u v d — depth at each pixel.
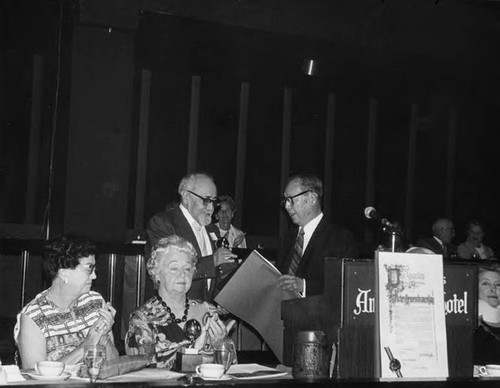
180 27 8.36
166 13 7.87
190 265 3.43
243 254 5.69
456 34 9.18
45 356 3.29
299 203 4.50
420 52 9.05
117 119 7.81
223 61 9.89
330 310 2.88
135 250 5.56
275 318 3.62
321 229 4.46
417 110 11.52
